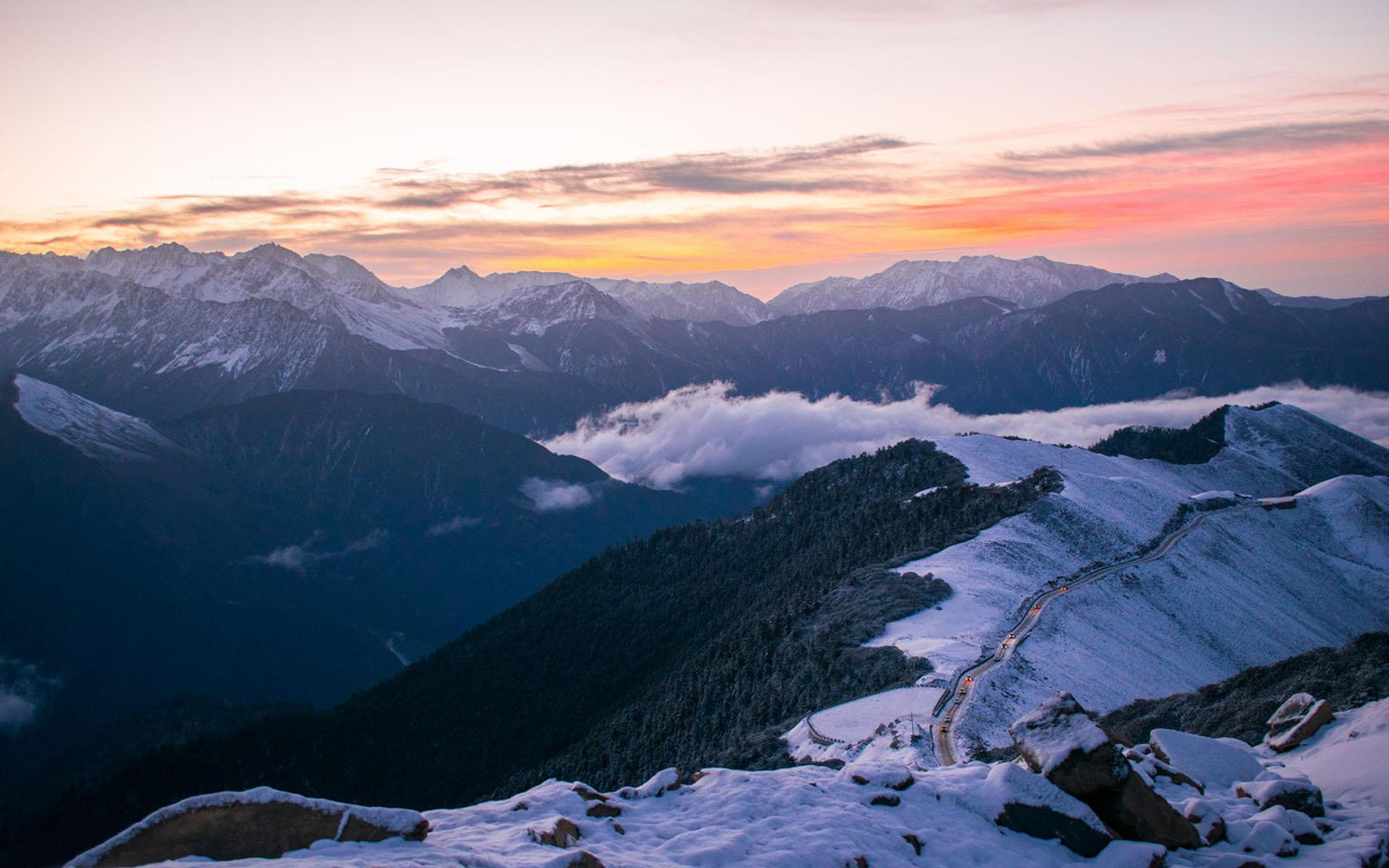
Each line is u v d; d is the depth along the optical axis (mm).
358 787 121688
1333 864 22141
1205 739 30375
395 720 136500
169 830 17938
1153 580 119125
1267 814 24312
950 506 145500
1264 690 55219
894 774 24922
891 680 73875
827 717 68062
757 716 80312
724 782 24672
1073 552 125125
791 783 24547
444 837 20234
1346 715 35750
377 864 17375
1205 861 22516
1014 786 23875
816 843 21234
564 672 138375
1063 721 24875
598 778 88125
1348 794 27625
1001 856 22078
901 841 22062
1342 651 56656
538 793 23047
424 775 120250
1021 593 101875
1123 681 81688
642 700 109750
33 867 113938
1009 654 79125
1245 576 138250
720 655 106562
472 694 139750
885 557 127375
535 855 19234
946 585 100688
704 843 21094
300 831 18703
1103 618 100375
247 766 126688
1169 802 24031
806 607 106375
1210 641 109375
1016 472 176000
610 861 19422
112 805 120688
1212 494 179750
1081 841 22609
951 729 59938
